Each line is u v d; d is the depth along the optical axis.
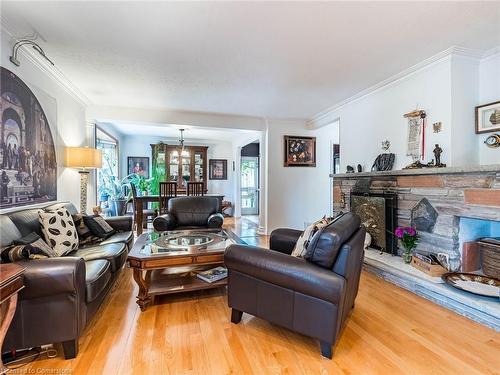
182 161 7.32
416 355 1.59
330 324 1.53
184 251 2.31
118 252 2.44
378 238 3.14
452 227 2.35
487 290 2.09
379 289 2.54
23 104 2.32
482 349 1.65
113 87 3.40
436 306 2.21
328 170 5.55
